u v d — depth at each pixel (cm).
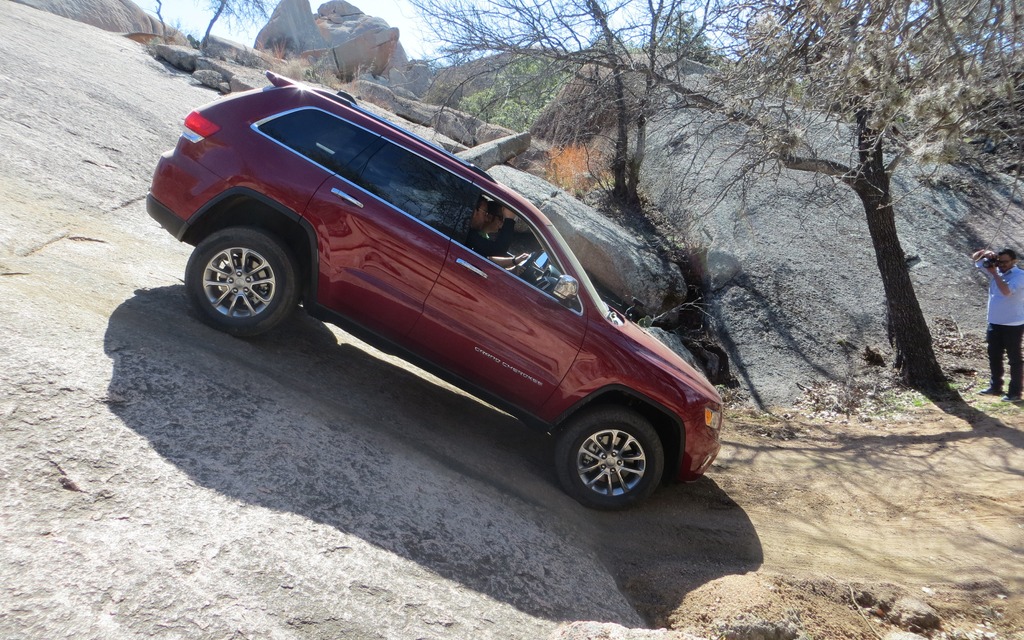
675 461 544
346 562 341
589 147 1471
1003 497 664
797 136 611
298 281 517
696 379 552
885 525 611
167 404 406
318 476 401
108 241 660
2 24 1232
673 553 508
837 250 1270
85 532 300
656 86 1008
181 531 319
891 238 991
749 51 527
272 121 515
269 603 299
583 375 517
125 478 338
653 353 538
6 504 299
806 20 429
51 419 355
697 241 1234
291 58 2492
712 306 1144
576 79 1223
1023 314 910
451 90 1333
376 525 380
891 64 383
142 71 1435
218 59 1805
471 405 648
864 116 768
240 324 513
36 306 455
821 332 1112
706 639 376
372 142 517
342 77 2353
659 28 995
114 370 416
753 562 516
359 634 302
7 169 712
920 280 1235
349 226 499
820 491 674
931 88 381
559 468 530
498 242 518
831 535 584
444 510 422
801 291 1176
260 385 472
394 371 638
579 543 466
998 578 525
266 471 386
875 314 1157
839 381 1022
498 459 543
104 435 360
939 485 693
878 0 377
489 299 508
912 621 461
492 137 1628
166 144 1034
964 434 826
